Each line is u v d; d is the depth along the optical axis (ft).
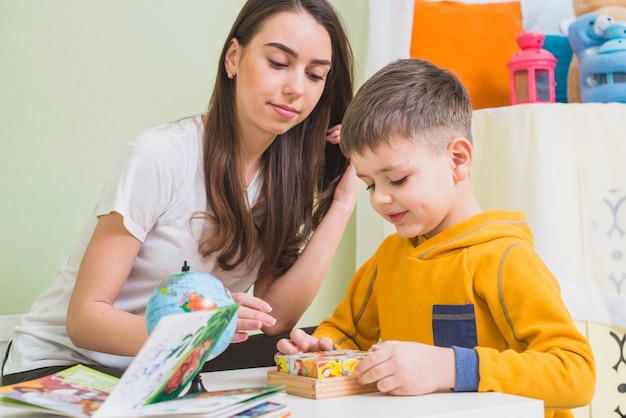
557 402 2.89
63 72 6.00
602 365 5.71
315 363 2.75
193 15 6.66
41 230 5.88
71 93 6.03
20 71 5.81
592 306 5.73
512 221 3.57
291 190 4.60
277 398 2.71
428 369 2.74
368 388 2.81
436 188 3.39
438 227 3.62
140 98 6.38
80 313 3.84
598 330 5.74
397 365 2.69
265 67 4.05
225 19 6.86
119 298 4.32
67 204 6.00
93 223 4.37
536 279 3.21
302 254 4.79
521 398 2.62
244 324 2.95
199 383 2.60
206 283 2.61
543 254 5.75
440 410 2.38
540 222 5.80
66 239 6.00
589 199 5.86
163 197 4.15
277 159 4.57
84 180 6.09
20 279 5.77
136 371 2.03
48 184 5.91
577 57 7.13
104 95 6.19
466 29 7.35
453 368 2.80
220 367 4.82
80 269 4.01
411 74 3.51
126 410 2.12
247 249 4.43
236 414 2.18
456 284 3.38
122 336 3.72
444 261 3.47
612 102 6.63
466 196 3.61
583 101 6.97
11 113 5.76
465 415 2.36
